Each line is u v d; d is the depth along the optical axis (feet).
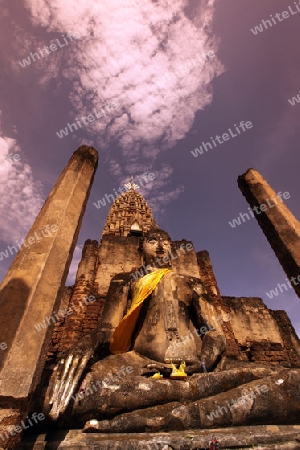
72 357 13.53
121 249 40.19
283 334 38.88
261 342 37.19
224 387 12.48
